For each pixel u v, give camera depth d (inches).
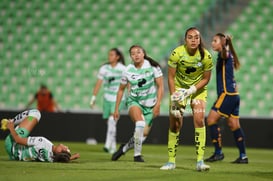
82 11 3277.6
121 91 1413.6
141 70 1375.5
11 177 940.0
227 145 2498.8
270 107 2950.3
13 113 2564.0
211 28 3159.5
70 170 1085.8
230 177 1030.4
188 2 3262.8
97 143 2516.0
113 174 1030.4
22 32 3233.3
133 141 1403.8
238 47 3105.3
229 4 3245.6
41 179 926.4
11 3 3304.6
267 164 1503.4
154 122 2514.8
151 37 3176.7
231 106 1494.8
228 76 1496.1
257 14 3213.6
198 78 1149.7
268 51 3102.9
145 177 986.7
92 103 1983.3
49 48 3174.2
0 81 3068.4
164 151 2032.5
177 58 1116.5
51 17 3267.7
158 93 1370.6
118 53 1947.6
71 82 3053.6
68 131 2534.5
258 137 2546.8
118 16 3255.4
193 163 1406.3
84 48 3166.8
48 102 2596.0
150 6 3270.2
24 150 1264.8
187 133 2508.6
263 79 3016.7
